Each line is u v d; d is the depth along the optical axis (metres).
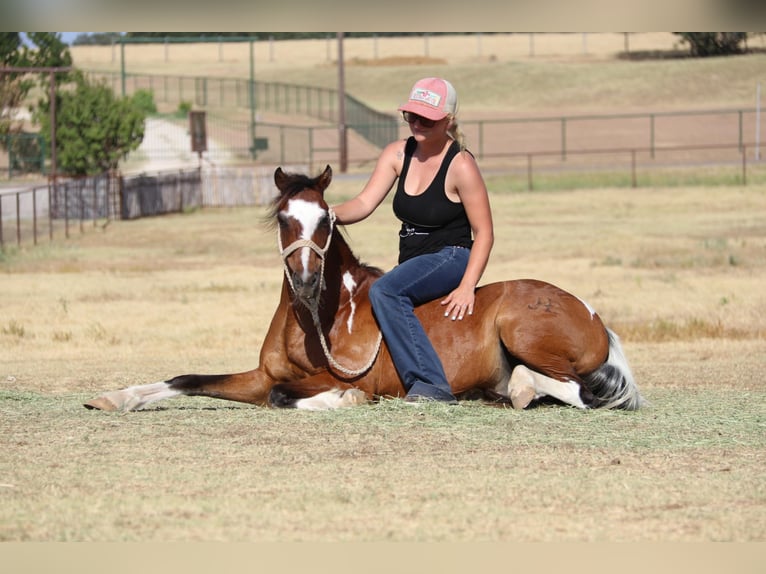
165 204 48.44
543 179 56.66
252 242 35.66
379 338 9.21
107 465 7.28
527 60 116.00
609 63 110.00
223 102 95.62
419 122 9.20
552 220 41.25
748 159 68.06
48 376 12.86
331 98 95.31
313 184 8.92
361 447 7.81
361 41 138.38
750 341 15.86
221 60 127.81
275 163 68.69
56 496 6.53
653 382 11.96
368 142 79.50
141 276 26.69
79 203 44.91
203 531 5.93
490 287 9.44
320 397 9.13
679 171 57.81
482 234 9.27
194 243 35.50
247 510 6.26
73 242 35.62
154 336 17.42
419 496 6.54
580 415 8.91
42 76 61.94
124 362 14.56
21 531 5.92
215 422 8.69
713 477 6.99
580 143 79.38
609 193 51.22
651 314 18.84
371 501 6.44
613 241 32.84
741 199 46.78
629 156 73.62
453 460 7.44
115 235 38.09
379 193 9.45
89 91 60.72
